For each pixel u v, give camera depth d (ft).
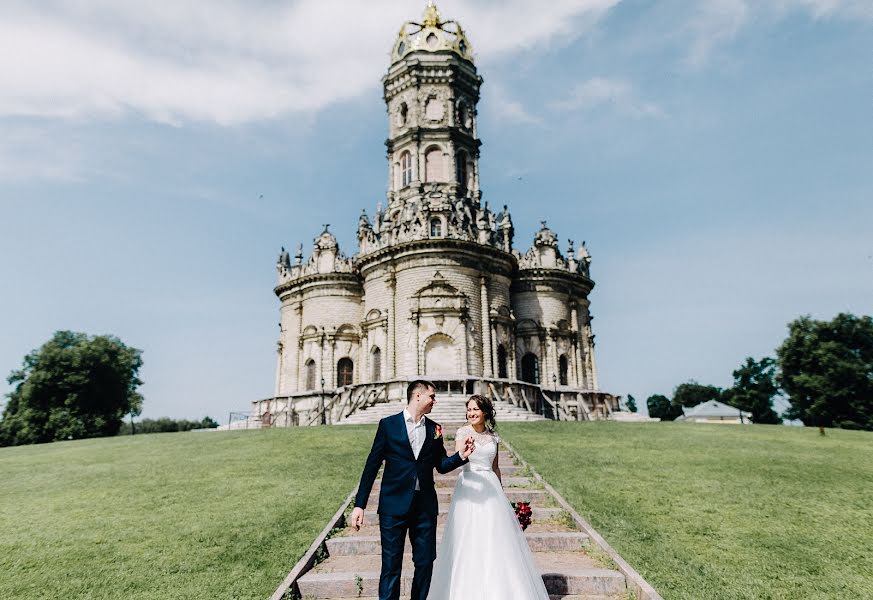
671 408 373.61
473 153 183.21
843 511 41.98
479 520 24.06
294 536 36.24
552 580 28.04
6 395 197.26
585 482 49.01
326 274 171.42
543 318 175.94
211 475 57.57
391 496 24.26
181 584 29.63
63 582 30.71
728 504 43.21
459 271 146.72
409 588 28.71
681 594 27.37
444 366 140.87
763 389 270.46
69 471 66.18
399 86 183.21
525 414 122.93
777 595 27.78
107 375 195.93
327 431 90.84
